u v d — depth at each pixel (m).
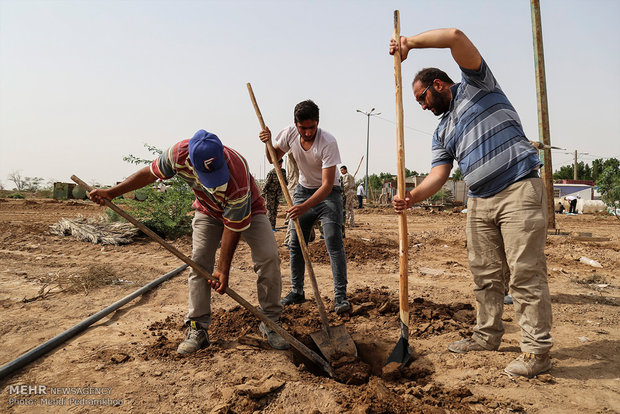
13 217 13.77
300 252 4.25
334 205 4.07
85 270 5.54
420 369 2.89
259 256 3.31
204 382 2.66
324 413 2.35
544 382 2.70
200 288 3.18
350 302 4.39
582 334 3.51
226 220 2.83
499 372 2.83
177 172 2.96
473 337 3.23
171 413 2.34
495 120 2.89
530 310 2.78
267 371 2.83
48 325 3.60
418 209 28.14
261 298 3.43
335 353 3.22
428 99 3.15
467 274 5.99
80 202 25.31
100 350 3.11
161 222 8.52
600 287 5.18
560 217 21.73
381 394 2.49
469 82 2.97
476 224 3.07
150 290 4.79
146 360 2.96
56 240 8.00
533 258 2.76
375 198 41.19
